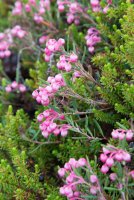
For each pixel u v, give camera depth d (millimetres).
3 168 300
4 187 303
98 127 305
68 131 330
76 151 315
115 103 309
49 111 298
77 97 304
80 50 364
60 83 290
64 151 323
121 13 341
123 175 254
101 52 349
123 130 264
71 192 254
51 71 347
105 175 281
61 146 321
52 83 289
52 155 340
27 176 302
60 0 389
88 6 379
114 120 316
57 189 307
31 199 304
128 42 293
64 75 301
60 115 299
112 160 251
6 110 399
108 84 305
